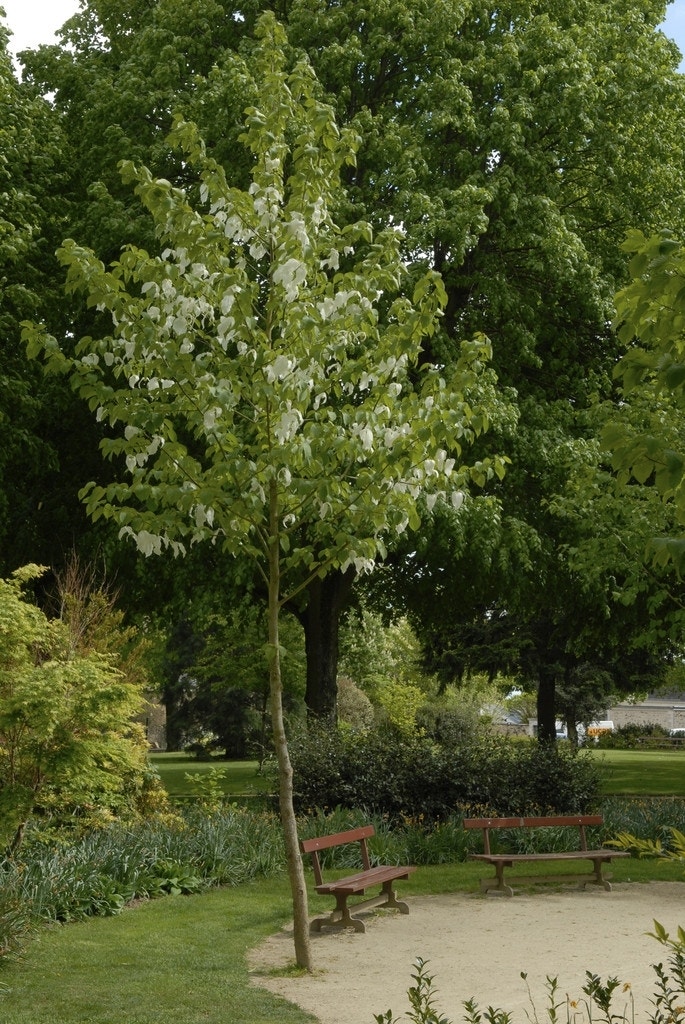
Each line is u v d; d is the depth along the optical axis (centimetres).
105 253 1717
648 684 2881
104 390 733
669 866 1275
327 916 964
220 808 1313
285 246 726
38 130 1864
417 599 2053
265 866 1155
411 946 844
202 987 696
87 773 980
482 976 739
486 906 1033
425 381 734
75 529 1922
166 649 4328
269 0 1806
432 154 1683
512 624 2658
